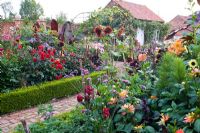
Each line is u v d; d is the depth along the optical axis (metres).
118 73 3.44
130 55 4.48
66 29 6.40
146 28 20.59
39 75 6.49
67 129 2.54
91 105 2.57
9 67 5.90
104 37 4.77
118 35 5.27
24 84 6.10
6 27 11.26
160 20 28.78
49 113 2.90
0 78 5.68
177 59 2.34
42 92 5.96
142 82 2.69
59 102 6.14
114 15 8.90
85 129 2.42
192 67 2.31
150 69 3.03
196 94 2.12
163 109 2.28
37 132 2.59
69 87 6.72
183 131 1.92
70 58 7.75
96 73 7.05
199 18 2.94
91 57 7.85
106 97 2.60
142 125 2.22
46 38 8.06
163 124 2.04
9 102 5.27
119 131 2.37
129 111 2.30
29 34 8.30
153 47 3.84
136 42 5.69
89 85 2.73
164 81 2.40
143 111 2.33
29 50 6.75
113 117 2.46
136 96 2.56
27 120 4.80
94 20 8.29
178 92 2.23
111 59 4.12
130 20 9.44
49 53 6.84
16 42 7.15
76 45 8.39
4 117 4.98
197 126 1.90
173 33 3.25
